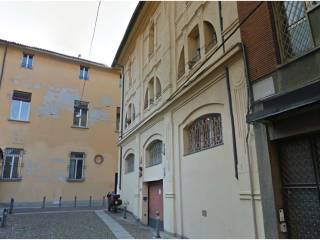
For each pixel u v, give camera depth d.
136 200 14.27
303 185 5.44
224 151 7.57
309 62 5.35
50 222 12.56
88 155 23.00
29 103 21.66
